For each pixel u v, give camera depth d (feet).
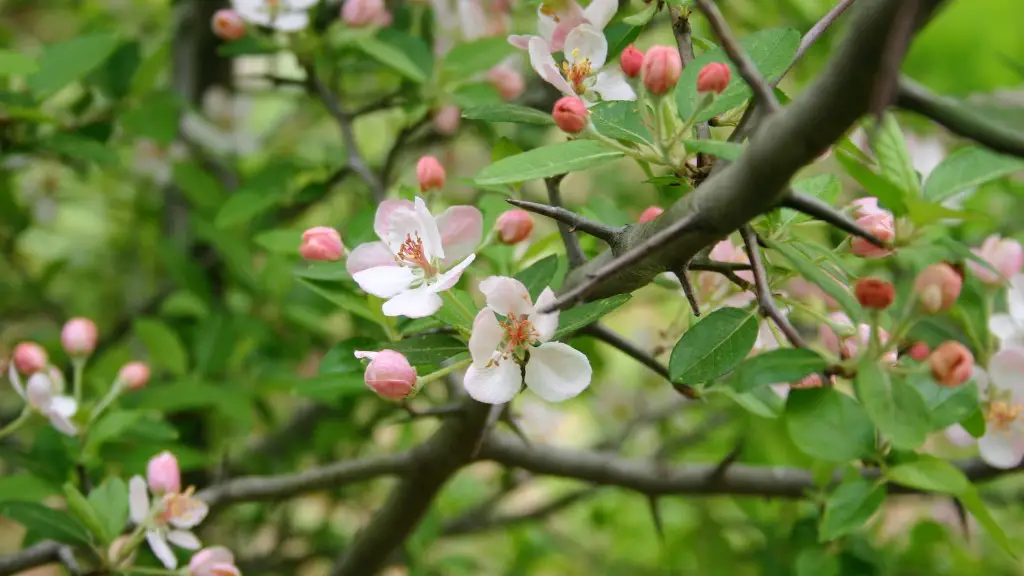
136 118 4.31
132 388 3.72
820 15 4.56
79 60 3.89
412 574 4.25
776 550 4.19
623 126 3.16
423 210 3.19
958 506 3.57
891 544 4.21
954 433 3.28
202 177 4.67
